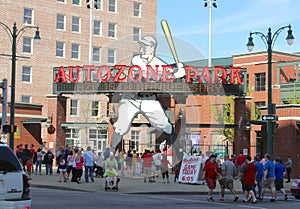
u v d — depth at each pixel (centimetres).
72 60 6259
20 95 5847
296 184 2295
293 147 3712
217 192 2459
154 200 2036
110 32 6556
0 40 5688
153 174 2766
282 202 2102
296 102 5403
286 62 6031
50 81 6081
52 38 6119
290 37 2819
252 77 6397
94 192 2317
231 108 4894
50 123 4041
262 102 6253
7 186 1052
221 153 4731
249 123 3878
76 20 6328
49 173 3394
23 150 3125
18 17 5862
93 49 6406
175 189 2462
